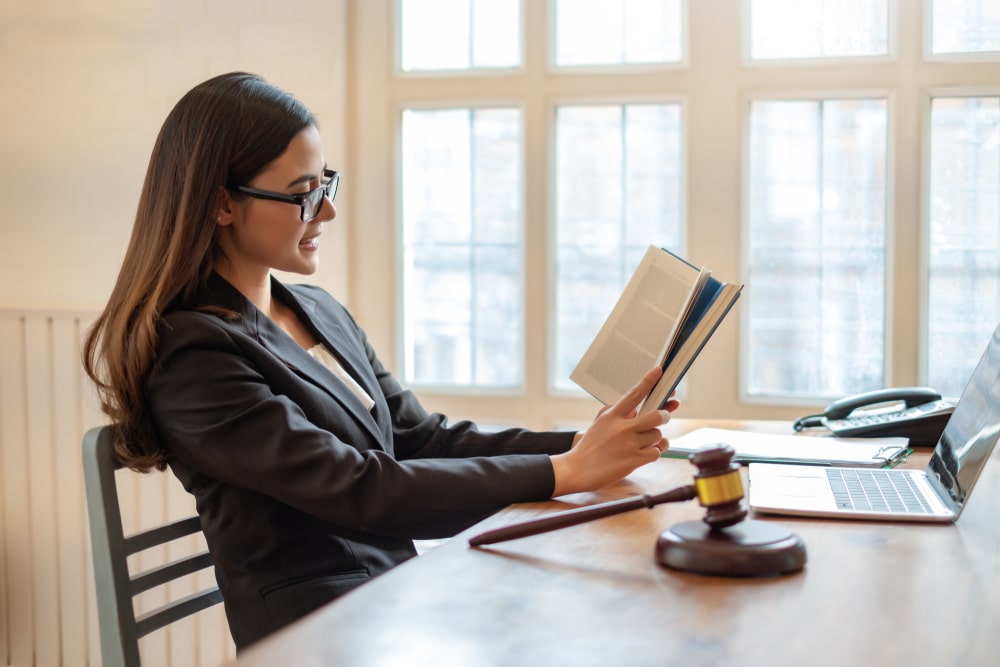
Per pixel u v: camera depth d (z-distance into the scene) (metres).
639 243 2.69
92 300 2.99
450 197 2.80
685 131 2.61
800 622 0.89
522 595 0.97
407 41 2.79
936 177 2.51
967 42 2.47
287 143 1.49
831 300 2.58
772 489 1.36
